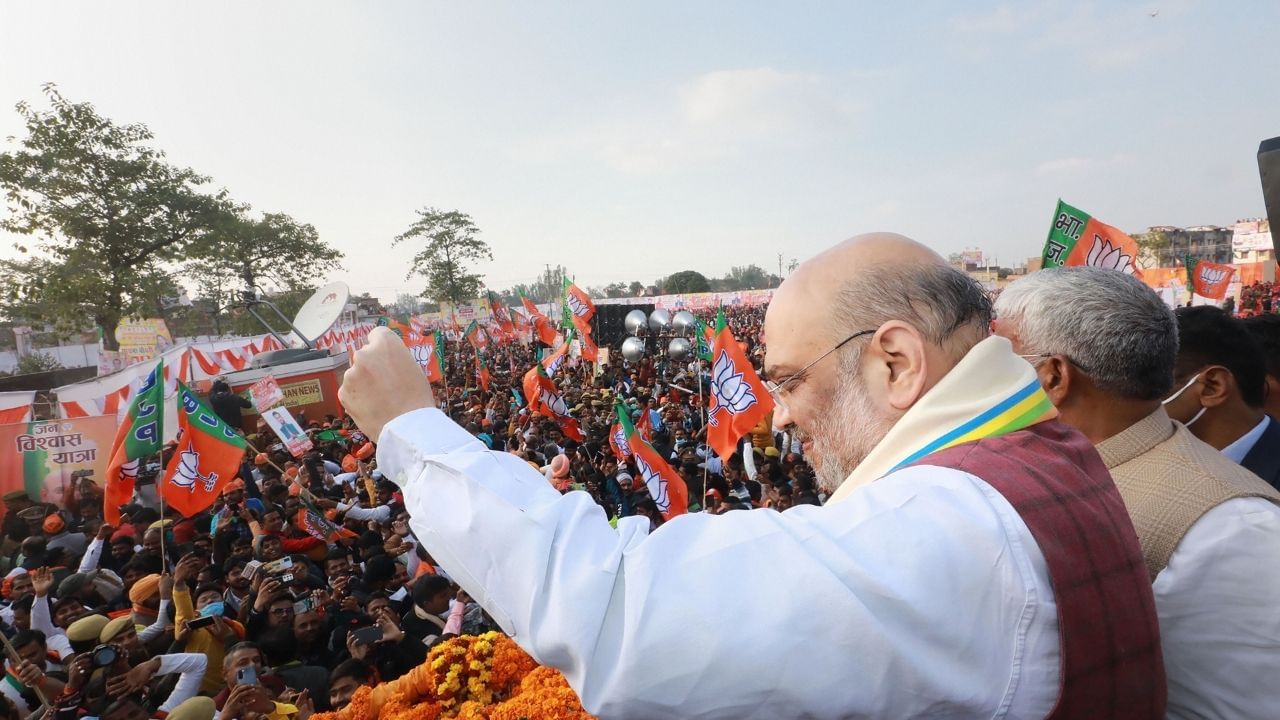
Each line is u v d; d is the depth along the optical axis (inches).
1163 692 33.1
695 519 31.9
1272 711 45.1
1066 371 60.2
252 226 1234.0
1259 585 45.4
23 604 223.5
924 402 35.9
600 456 435.2
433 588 209.5
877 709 26.8
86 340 1465.3
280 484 360.2
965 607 28.0
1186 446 55.3
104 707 154.5
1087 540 31.2
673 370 915.4
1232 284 1195.9
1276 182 55.2
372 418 37.0
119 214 1004.6
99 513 372.8
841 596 26.9
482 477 32.6
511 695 93.0
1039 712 29.0
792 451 376.5
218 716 148.8
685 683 26.7
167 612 214.5
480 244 1822.1
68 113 946.1
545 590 29.4
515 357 1173.7
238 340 931.3
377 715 104.1
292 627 198.8
